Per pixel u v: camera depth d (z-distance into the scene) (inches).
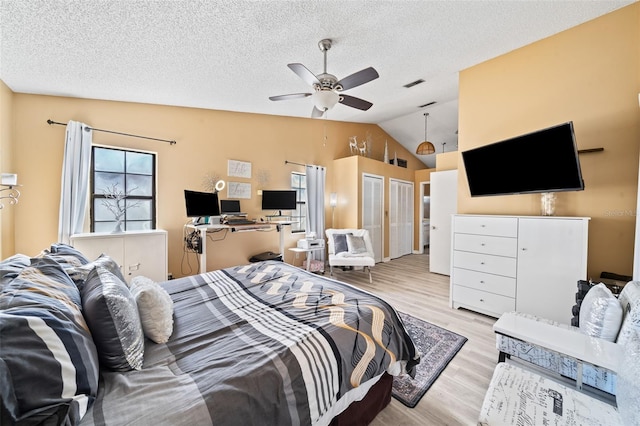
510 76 111.6
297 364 41.2
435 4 77.0
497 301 104.7
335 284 78.8
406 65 113.8
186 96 122.5
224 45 84.3
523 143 96.7
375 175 215.6
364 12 76.8
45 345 28.7
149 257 117.5
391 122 235.1
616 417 38.0
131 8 64.6
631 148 86.7
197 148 145.0
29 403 25.3
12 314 29.1
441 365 75.9
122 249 110.5
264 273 89.2
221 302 65.4
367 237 181.6
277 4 69.5
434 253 186.9
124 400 32.4
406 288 149.7
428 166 313.4
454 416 58.0
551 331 56.5
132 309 42.3
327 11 74.6
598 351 47.9
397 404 61.7
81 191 110.0
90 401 31.2
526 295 97.4
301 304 62.9
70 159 107.5
